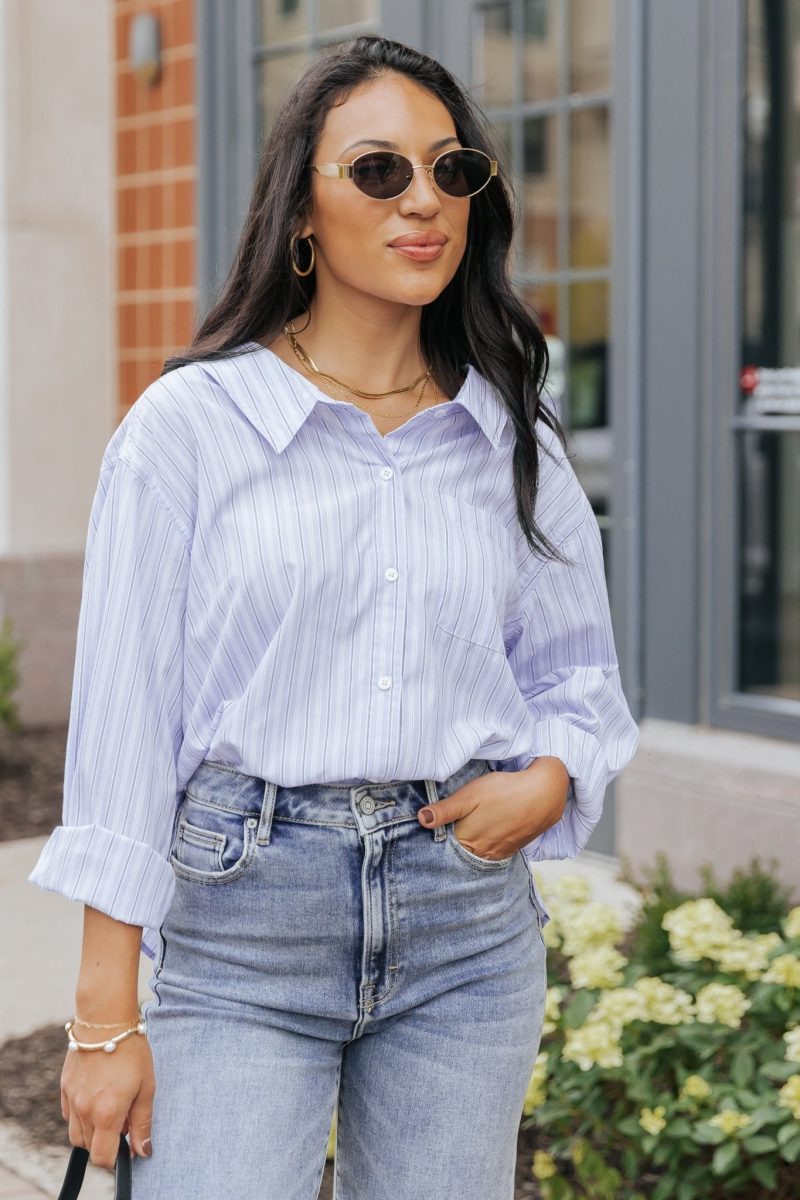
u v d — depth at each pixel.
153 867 1.70
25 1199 3.08
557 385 5.19
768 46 4.55
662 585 4.88
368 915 1.74
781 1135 2.54
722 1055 2.90
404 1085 1.81
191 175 6.80
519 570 2.01
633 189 4.83
